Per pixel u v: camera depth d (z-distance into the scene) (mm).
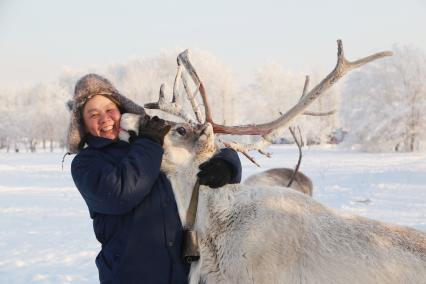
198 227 3309
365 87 44594
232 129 3678
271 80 55875
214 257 3266
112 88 3287
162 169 3420
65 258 7730
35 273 6922
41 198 15023
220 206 3283
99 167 3049
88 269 7109
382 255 3068
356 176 18766
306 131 54281
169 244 3135
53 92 70000
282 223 3178
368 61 3490
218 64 51500
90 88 3215
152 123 3178
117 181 2955
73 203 13828
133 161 3018
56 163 34906
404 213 10289
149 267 3076
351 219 3295
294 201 3301
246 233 3186
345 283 3035
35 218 11352
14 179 21750
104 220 3133
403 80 43000
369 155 37219
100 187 2971
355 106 45469
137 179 2990
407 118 42188
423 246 3131
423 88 42000
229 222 3256
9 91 77000
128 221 3100
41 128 67500
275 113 55031
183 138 3424
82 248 8352
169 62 52250
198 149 3400
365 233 3168
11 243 8781
